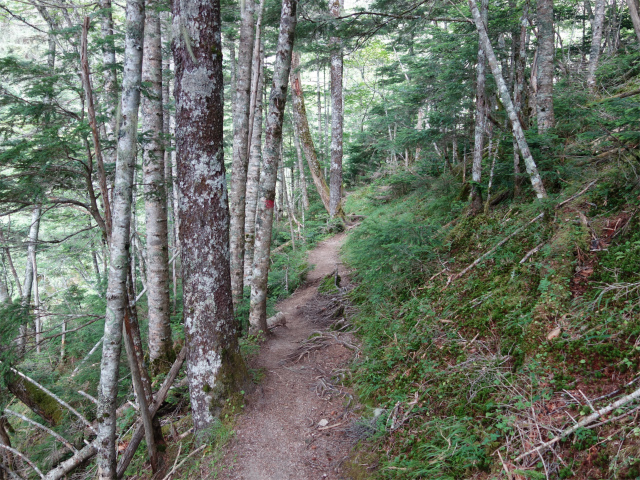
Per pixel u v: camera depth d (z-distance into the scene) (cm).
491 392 386
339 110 1728
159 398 478
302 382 582
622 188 516
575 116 691
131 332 439
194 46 439
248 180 917
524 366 389
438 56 1180
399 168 1759
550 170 629
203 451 451
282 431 466
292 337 775
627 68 1009
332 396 540
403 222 736
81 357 856
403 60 1552
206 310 478
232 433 455
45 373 717
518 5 848
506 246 590
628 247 427
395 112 1442
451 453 341
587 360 352
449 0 666
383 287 731
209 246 473
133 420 601
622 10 1471
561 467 288
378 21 744
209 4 441
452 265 661
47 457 574
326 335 731
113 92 621
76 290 1005
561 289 436
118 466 468
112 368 399
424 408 424
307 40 813
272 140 675
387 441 412
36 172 415
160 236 703
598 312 384
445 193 988
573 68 1281
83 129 403
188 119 454
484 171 823
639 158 498
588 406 310
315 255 1459
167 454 476
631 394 282
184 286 488
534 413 333
